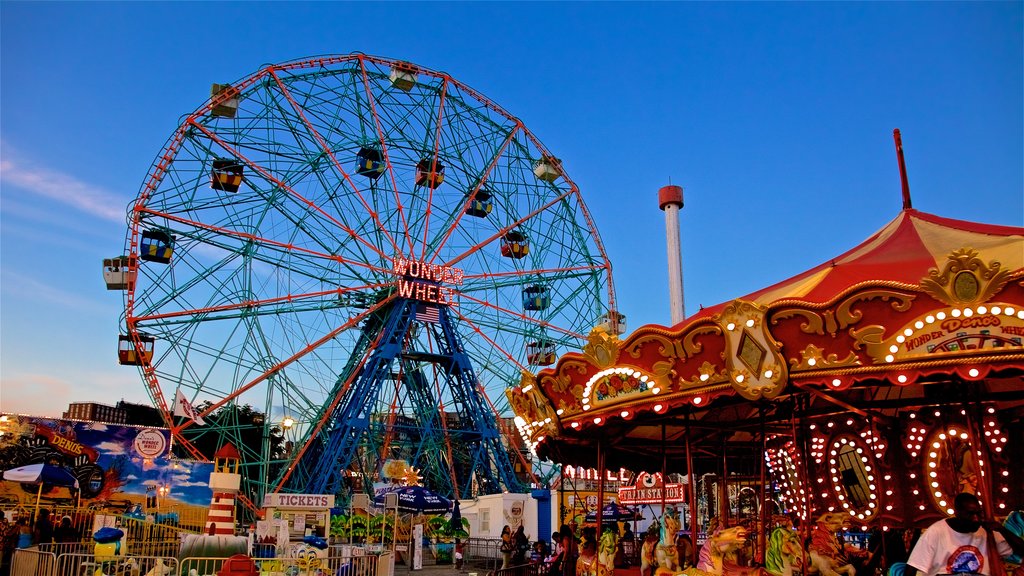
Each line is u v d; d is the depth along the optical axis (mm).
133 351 42688
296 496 30531
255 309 46281
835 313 10047
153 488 34156
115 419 79312
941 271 9312
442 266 54750
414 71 54781
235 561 16562
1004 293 9000
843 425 15789
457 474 57000
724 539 13125
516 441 59719
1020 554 8625
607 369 13023
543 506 41625
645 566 16500
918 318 9570
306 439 48969
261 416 65500
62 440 33031
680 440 18969
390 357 51625
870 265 11984
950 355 9438
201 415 46000
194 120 45938
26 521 26453
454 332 55281
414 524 37656
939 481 14156
